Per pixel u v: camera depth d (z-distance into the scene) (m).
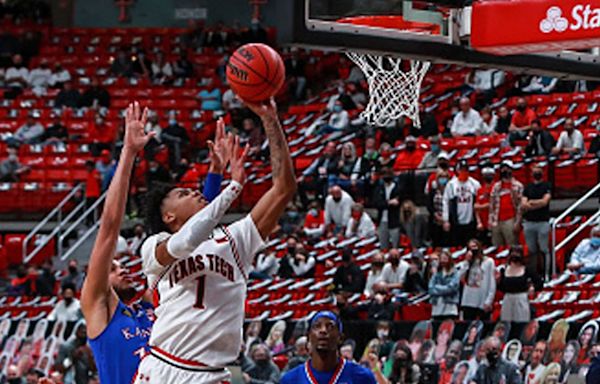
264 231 6.70
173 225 6.77
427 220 22.23
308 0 10.27
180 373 6.51
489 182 21.28
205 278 6.55
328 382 10.07
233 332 6.60
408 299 19.12
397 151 25.77
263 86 6.70
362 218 22.94
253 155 28.69
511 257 17.50
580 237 21.97
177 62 35.47
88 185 28.75
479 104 27.77
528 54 11.36
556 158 23.38
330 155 24.78
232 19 39.16
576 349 15.58
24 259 27.34
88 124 32.62
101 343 7.20
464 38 10.97
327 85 34.28
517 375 15.86
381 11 10.67
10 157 30.05
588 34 10.10
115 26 39.72
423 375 16.45
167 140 29.44
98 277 7.08
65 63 36.94
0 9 39.34
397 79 11.73
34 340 19.98
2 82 35.47
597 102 26.03
